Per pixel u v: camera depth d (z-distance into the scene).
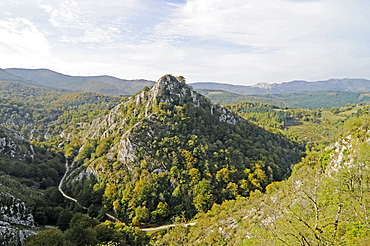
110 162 130.25
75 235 58.97
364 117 67.00
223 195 111.38
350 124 70.19
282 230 30.22
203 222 78.94
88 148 173.75
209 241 60.97
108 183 118.75
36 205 85.69
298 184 62.50
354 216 29.38
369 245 23.92
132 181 114.94
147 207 103.44
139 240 77.12
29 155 150.25
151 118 148.25
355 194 32.88
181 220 96.25
